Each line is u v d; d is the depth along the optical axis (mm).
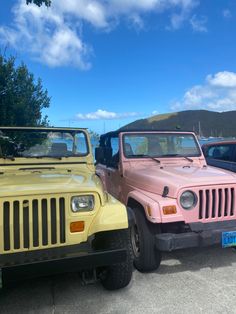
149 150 5598
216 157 7301
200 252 4703
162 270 4137
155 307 3258
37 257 2924
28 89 9758
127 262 3387
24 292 3605
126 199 4996
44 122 10359
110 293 3559
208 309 3201
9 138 4504
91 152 4824
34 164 4512
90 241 3156
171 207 3871
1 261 2836
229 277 3910
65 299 3455
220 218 4102
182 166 5320
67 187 3104
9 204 2904
